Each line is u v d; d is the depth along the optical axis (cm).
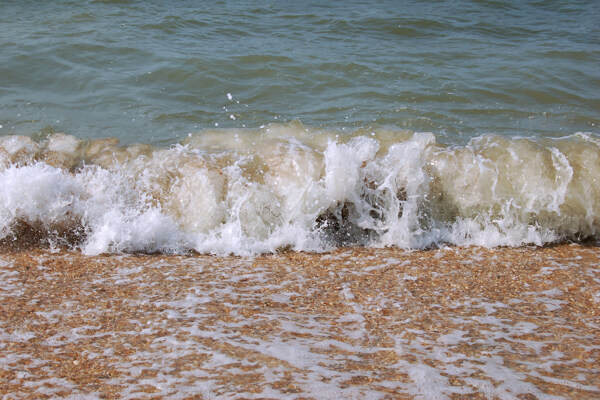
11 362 305
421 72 916
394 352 326
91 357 312
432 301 396
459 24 1198
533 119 771
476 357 324
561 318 378
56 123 694
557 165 531
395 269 448
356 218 507
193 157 530
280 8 1236
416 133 573
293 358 315
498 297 405
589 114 792
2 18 1036
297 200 500
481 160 532
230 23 1118
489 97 835
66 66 866
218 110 762
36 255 453
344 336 343
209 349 322
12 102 750
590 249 499
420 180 518
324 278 429
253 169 514
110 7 1139
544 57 1016
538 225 518
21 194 484
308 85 855
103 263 444
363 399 281
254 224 492
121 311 365
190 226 492
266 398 279
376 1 1345
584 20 1267
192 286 406
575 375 310
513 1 1397
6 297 380
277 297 394
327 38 1073
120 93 795
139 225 481
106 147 566
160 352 318
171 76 858
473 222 515
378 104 791
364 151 533
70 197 496
